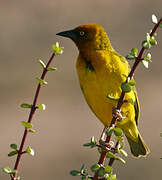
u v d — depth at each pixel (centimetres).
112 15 2011
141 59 450
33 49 1811
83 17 1994
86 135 1459
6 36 1869
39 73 1698
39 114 1540
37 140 1428
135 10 2033
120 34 1897
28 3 2052
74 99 1628
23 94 1608
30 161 1336
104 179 440
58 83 1683
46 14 1997
